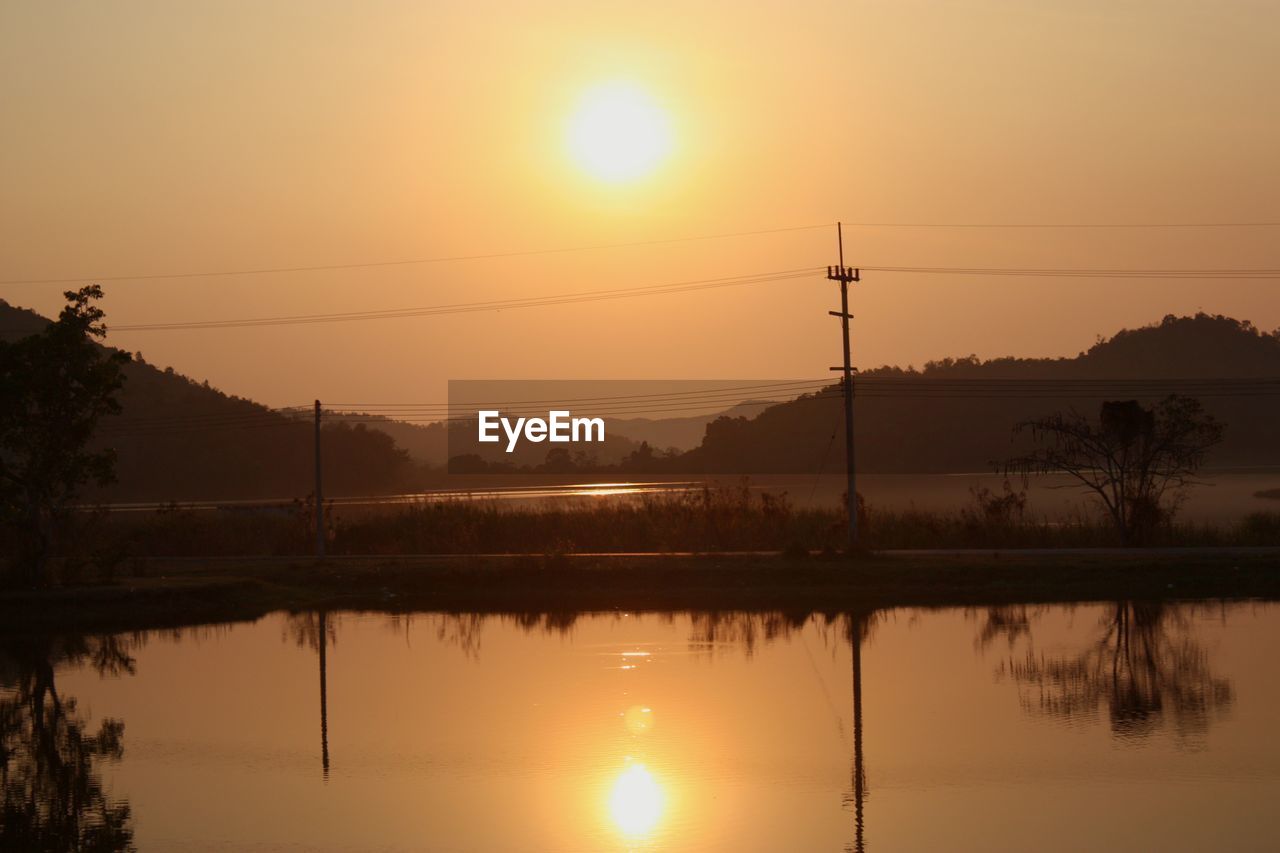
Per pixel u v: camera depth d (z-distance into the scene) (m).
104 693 25.94
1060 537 46.69
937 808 16.86
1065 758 19.17
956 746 19.98
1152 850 15.09
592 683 25.75
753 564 41.78
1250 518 47.75
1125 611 34.16
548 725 21.98
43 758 20.58
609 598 40.22
